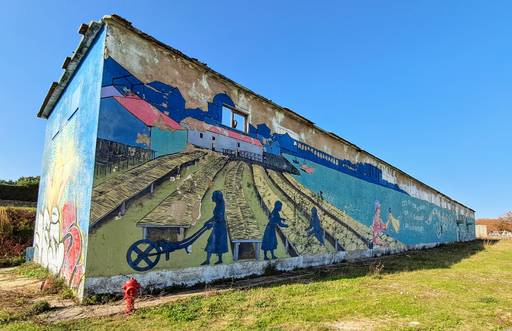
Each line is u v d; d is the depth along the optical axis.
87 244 5.93
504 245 27.16
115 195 6.41
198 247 7.77
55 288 6.67
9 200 21.53
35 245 11.55
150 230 6.85
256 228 9.62
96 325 4.57
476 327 4.98
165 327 4.53
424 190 25.34
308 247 11.88
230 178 9.03
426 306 6.10
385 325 4.94
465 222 37.28
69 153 8.14
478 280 9.32
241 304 5.83
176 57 8.01
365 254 15.98
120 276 6.24
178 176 7.61
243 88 9.84
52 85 9.62
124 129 6.73
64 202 8.02
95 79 6.85
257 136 10.34
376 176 18.25
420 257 16.36
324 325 4.86
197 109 8.35
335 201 14.16
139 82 7.13
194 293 6.72
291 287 7.42
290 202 11.37
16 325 4.41
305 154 12.66
